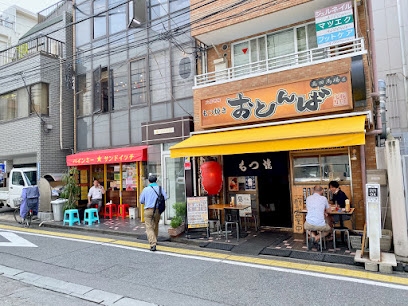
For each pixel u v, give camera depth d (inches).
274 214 355.9
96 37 509.7
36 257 257.6
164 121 402.9
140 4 458.0
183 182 397.4
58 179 468.4
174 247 288.8
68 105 530.3
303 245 276.1
